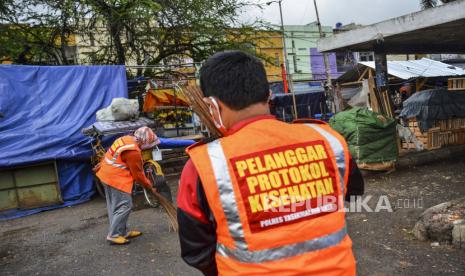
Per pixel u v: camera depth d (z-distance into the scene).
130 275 4.10
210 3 14.08
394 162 7.84
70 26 13.59
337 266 1.25
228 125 1.41
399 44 10.20
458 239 4.01
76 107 8.66
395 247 4.23
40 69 8.50
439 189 6.46
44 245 5.42
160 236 5.24
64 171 8.11
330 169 1.35
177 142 9.76
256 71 1.37
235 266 1.22
